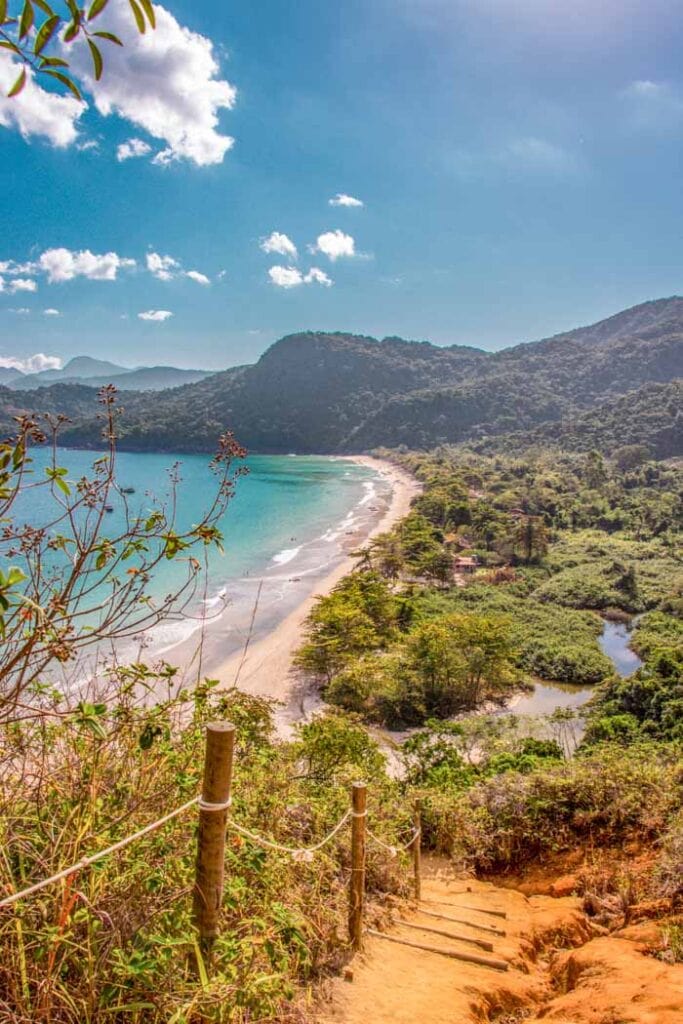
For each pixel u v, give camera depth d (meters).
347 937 3.83
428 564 52.78
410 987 3.40
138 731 2.70
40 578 2.27
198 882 2.37
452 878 7.15
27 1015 1.83
